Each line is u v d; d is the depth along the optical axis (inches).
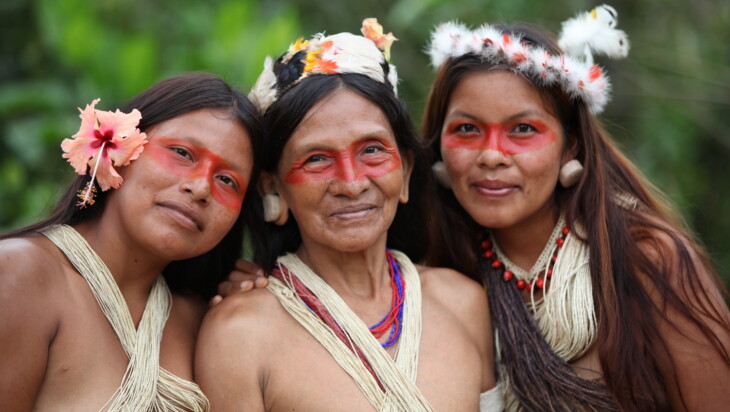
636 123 331.3
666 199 169.2
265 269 139.5
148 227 119.7
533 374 142.9
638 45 327.3
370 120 129.6
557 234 149.9
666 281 137.9
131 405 116.2
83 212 126.1
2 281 110.9
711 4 330.3
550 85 142.5
